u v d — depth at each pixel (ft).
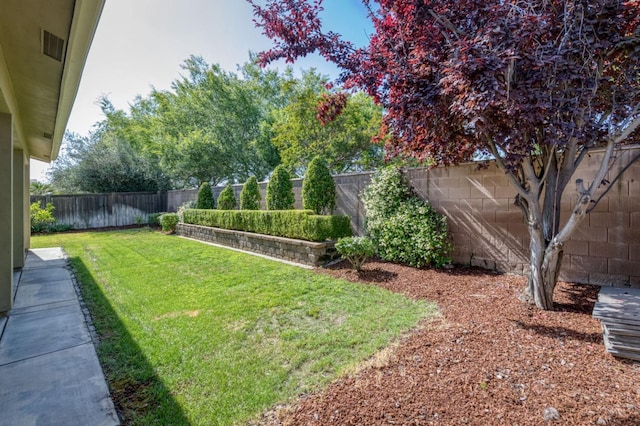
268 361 7.91
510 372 6.70
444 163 14.43
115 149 49.39
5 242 11.70
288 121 43.88
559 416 5.33
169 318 10.89
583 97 8.43
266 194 27.37
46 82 11.75
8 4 7.29
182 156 46.88
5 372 7.54
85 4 7.30
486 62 8.13
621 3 8.20
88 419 5.89
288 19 12.66
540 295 10.25
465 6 10.03
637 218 11.50
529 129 9.04
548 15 8.95
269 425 5.67
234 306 11.91
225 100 51.24
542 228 10.49
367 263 17.61
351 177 21.65
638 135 10.73
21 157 19.06
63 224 40.57
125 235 35.96
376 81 12.44
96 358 8.25
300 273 16.72
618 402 5.63
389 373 7.00
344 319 10.42
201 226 32.14
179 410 6.15
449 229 16.62
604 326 7.52
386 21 12.12
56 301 12.94
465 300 11.42
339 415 5.73
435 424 5.33
